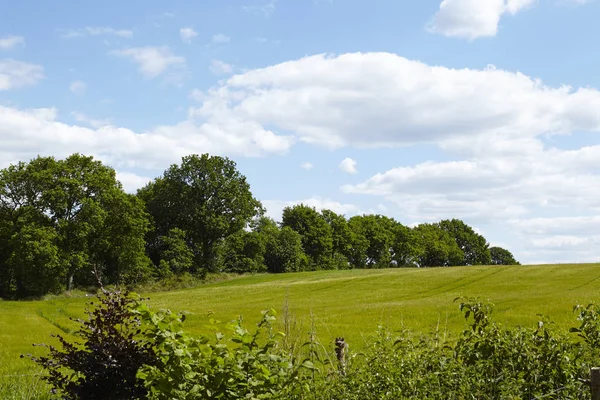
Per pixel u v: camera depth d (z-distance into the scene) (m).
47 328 32.44
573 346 7.59
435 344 7.94
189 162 93.50
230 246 97.25
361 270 95.56
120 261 79.25
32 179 73.56
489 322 8.10
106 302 8.07
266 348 6.08
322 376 7.49
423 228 158.25
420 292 58.59
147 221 81.12
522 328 7.95
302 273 96.69
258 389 5.79
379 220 143.50
